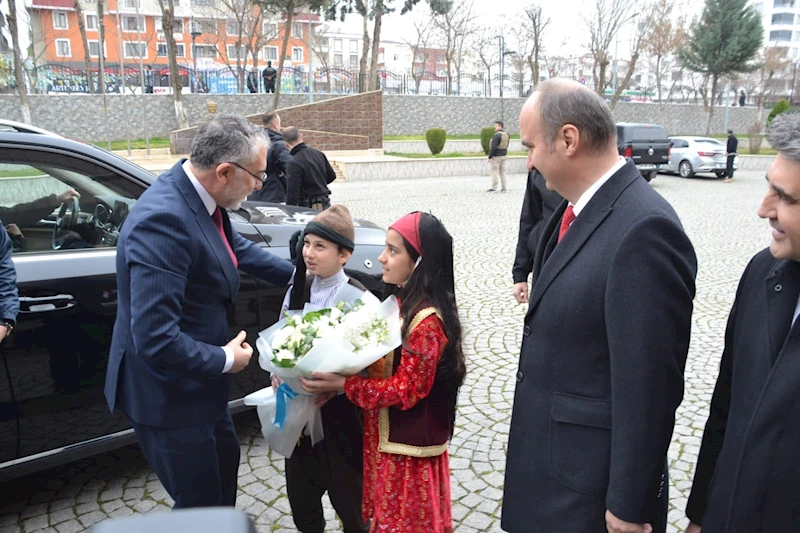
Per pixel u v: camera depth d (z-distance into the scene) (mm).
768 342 1457
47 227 2824
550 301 1701
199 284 2053
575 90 1631
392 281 2098
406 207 12094
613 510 1539
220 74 32750
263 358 2062
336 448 2318
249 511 2896
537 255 1971
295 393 2191
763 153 25812
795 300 1443
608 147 1651
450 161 18609
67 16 46656
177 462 2111
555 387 1707
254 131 2039
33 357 2695
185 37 50562
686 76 52656
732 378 1582
